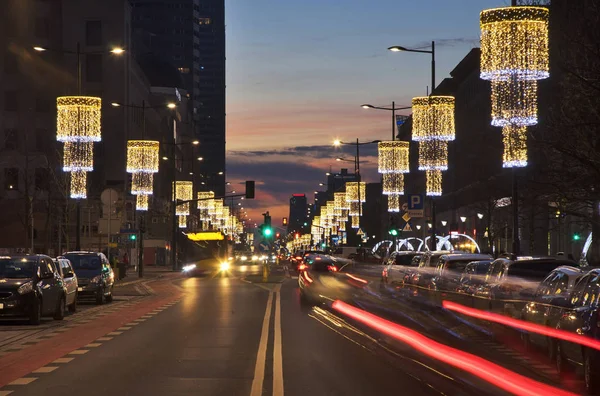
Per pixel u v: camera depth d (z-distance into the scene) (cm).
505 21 2758
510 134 3014
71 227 10462
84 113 4997
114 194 5841
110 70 11612
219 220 14112
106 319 3155
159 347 2145
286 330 2622
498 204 6694
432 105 4472
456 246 9112
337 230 13162
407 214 5944
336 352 2020
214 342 2264
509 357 1991
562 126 2816
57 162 10100
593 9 2852
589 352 1400
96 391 1422
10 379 1578
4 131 11244
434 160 4594
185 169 19450
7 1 11400
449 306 3272
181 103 18562
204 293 5128
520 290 2431
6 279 2902
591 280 1552
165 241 13438
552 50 3609
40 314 2903
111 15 11619
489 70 2795
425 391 1420
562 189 2811
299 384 1500
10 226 10738
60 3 11662
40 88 11419
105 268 4312
